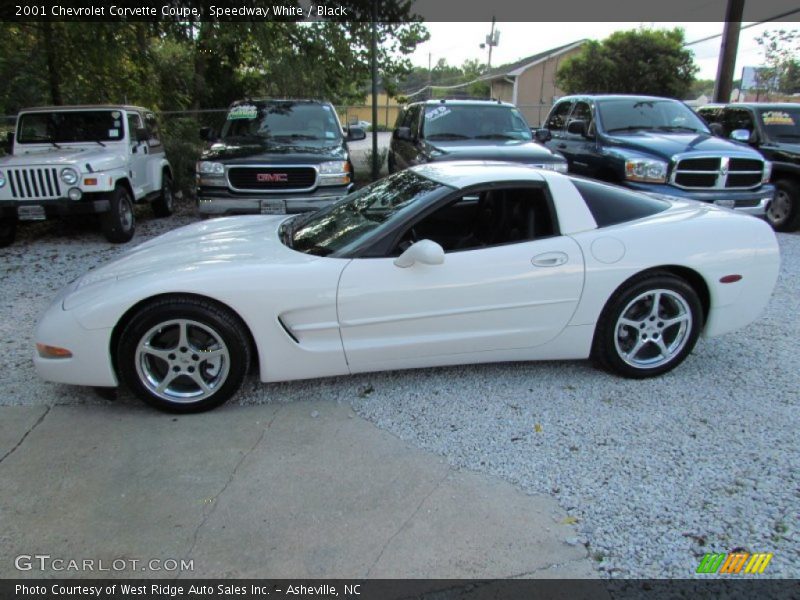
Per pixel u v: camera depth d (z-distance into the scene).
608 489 2.71
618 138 8.02
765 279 3.83
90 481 2.76
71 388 3.65
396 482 2.77
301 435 3.16
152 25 9.91
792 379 3.82
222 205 7.37
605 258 3.54
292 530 2.45
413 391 3.64
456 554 2.32
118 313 3.16
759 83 26.97
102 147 8.17
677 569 2.25
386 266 3.36
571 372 3.91
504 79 40.09
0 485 2.73
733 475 2.80
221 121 16.27
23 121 8.27
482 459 2.95
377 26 12.59
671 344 3.80
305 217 4.30
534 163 7.20
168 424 3.27
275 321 3.29
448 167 4.12
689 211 3.93
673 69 28.28
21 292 5.64
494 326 3.52
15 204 7.05
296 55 12.59
